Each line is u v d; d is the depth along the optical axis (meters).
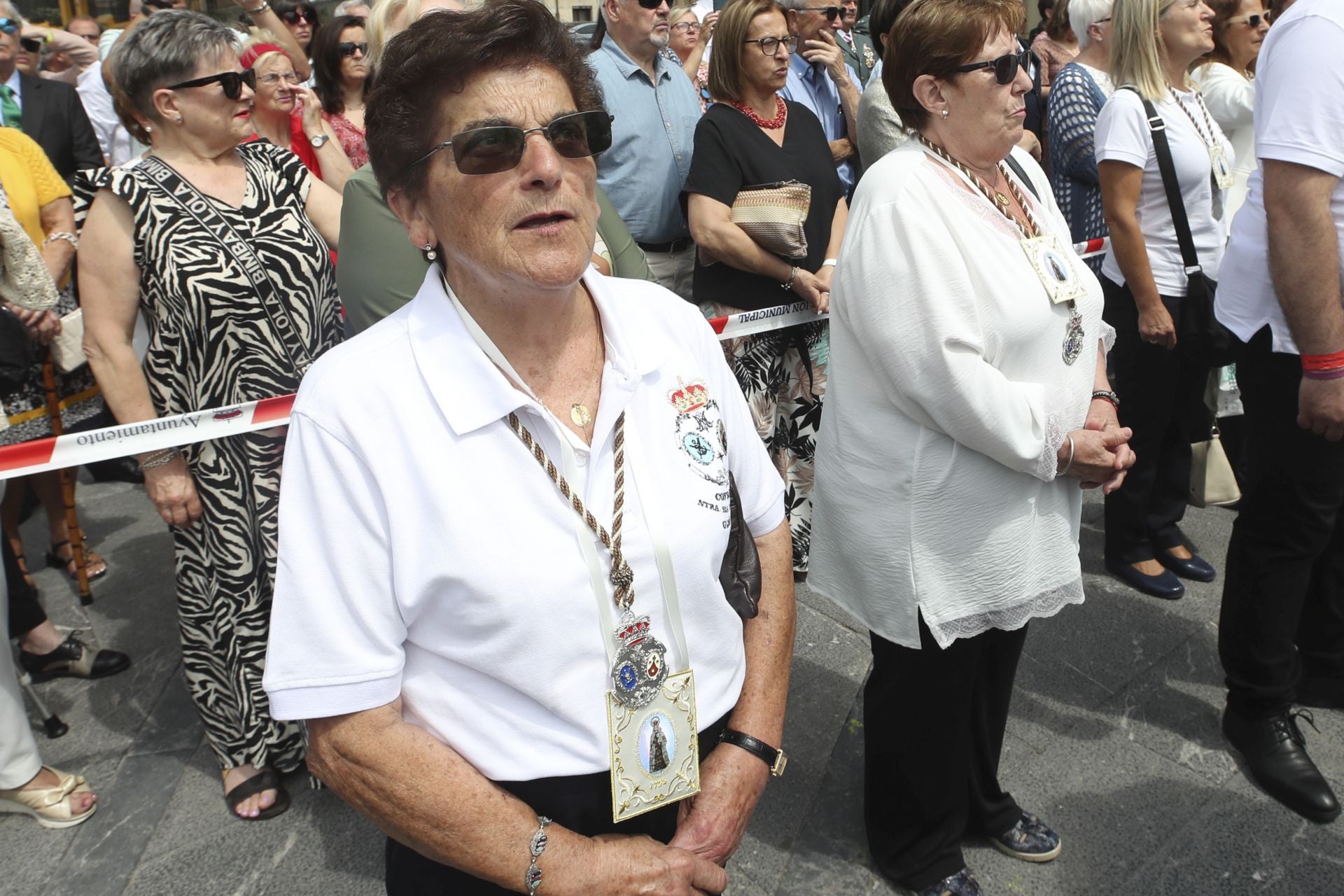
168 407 2.23
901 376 1.72
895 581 1.88
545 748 1.10
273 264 2.21
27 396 3.27
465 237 1.05
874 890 2.14
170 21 2.11
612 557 1.08
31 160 3.29
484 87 1.02
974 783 2.14
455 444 1.04
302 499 1.06
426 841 1.07
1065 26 4.93
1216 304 2.40
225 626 2.35
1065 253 1.81
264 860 2.30
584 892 1.09
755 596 1.26
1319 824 2.28
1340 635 2.61
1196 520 3.70
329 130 4.01
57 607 3.44
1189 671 2.83
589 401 1.16
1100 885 2.13
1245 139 3.72
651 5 3.15
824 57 4.02
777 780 2.46
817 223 3.16
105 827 2.41
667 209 3.36
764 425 3.29
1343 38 1.88
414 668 1.12
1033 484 1.84
